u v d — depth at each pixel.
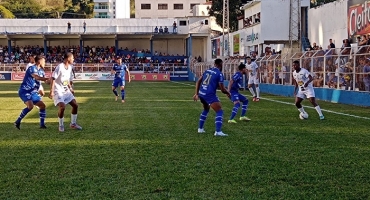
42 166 7.46
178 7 81.38
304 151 8.55
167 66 54.97
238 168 7.21
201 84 10.81
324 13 34.62
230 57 39.41
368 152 8.43
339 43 31.84
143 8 81.19
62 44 63.97
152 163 7.60
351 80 20.16
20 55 59.44
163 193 5.92
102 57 59.91
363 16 27.39
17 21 61.03
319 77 23.39
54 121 13.46
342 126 12.13
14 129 11.81
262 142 9.58
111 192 5.98
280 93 27.52
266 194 5.85
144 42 64.88
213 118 14.02
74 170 7.17
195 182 6.41
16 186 6.30
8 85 38.78
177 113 15.55
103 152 8.58
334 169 7.11
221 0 60.75
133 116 14.68
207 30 59.91
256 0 40.09
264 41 39.06
